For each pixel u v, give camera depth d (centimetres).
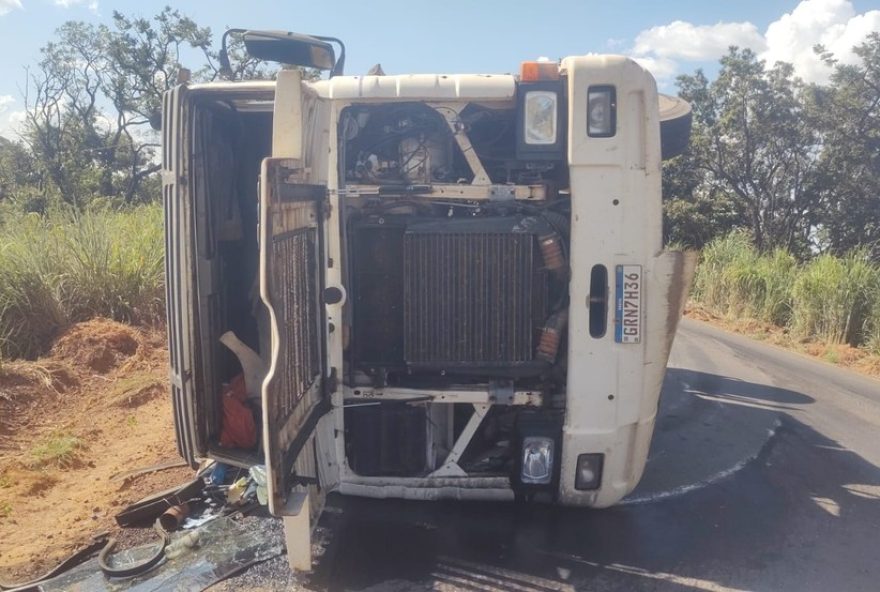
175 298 395
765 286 1402
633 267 372
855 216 3111
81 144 3125
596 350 377
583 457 388
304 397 356
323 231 380
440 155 408
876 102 3067
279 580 361
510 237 380
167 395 668
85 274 832
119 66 3073
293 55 428
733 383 821
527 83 374
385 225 389
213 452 415
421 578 367
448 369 388
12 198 2053
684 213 3156
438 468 405
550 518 437
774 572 387
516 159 388
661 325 383
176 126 384
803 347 1150
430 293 383
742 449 584
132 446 555
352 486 403
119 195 2803
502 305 384
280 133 329
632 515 451
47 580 358
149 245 907
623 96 364
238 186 457
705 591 366
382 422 398
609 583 369
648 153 371
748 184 3356
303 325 355
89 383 691
